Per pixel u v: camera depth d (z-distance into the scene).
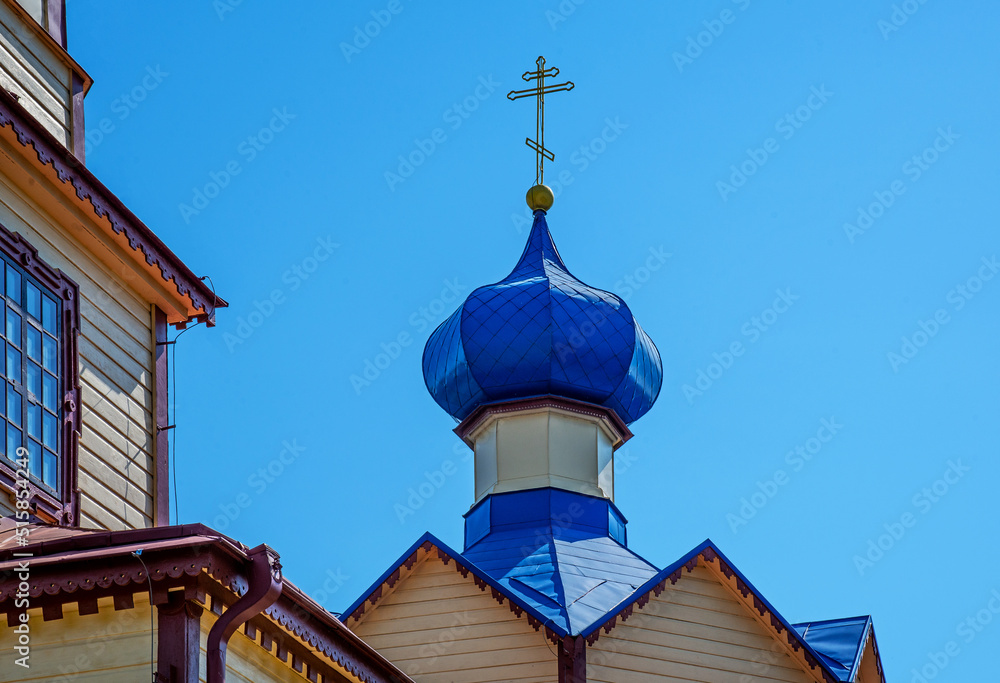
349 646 17.58
